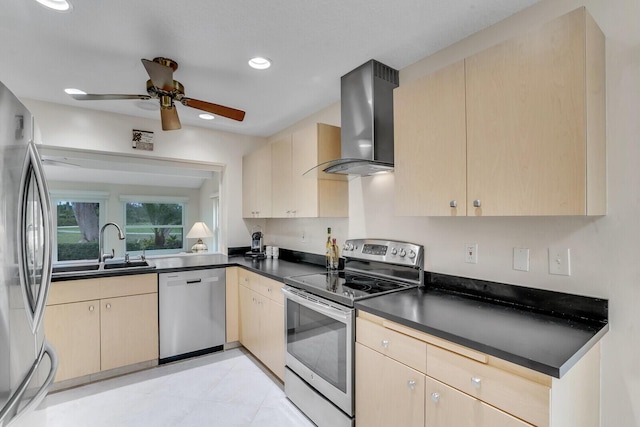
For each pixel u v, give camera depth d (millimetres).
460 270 1873
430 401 1328
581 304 1396
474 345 1168
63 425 2029
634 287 1266
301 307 2152
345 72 2230
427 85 1687
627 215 1281
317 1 1492
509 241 1649
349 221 2684
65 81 2314
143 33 1731
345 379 1756
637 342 1257
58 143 2768
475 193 1471
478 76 1461
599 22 1349
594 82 1217
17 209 1184
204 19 1614
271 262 3234
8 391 1086
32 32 1706
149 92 2047
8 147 1128
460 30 1752
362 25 1691
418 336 1380
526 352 1066
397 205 1839
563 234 1458
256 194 3469
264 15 1591
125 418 2105
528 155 1292
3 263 1075
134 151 3123
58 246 3689
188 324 2959
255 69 2172
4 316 1069
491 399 1129
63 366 2412
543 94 1251
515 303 1619
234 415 2139
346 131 2248
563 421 1050
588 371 1229
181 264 3094
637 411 1254
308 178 2607
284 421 2072
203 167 3703
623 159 1288
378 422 1573
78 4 1478
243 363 2887
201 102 2133
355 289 1983
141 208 4359
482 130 1445
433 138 1654
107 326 2582
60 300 2396
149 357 2766
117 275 2621
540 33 1261
